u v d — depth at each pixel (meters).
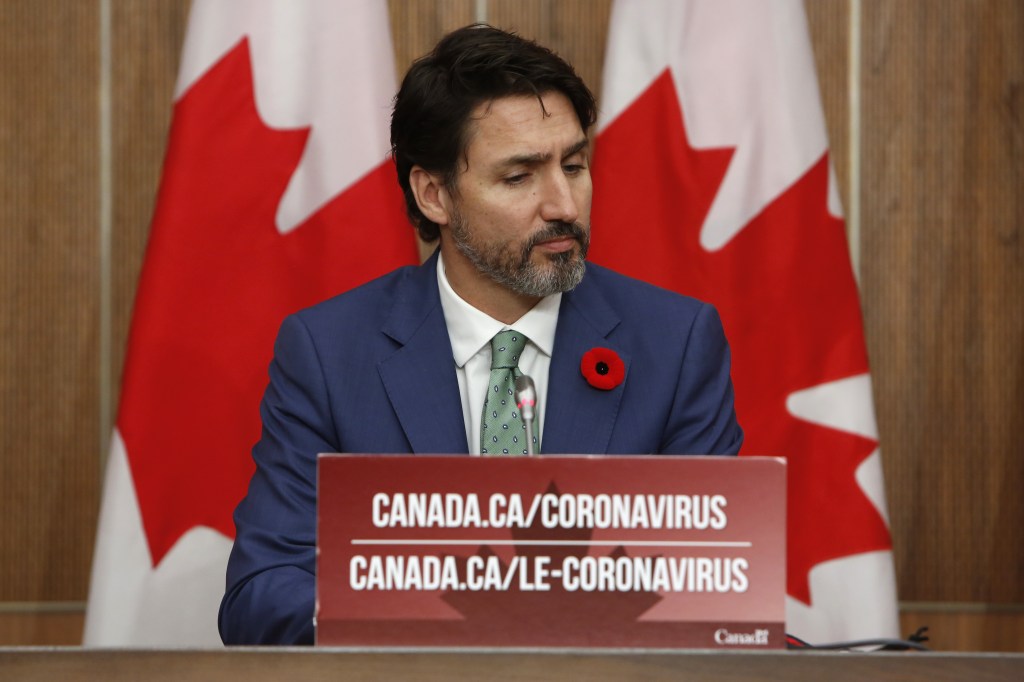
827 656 3.38
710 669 3.39
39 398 9.16
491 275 5.39
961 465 9.32
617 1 8.28
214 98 7.89
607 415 5.49
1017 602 9.30
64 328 9.16
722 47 8.12
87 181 9.14
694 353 5.73
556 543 3.69
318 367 5.62
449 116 5.30
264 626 4.74
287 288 7.85
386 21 8.17
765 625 3.67
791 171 8.00
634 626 3.67
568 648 3.57
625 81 8.19
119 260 9.16
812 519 7.76
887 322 9.32
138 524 7.59
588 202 5.43
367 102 7.97
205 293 7.76
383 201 7.92
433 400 5.50
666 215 8.07
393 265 7.88
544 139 5.21
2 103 9.10
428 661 3.41
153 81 9.13
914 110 9.29
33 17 9.09
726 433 5.70
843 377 7.85
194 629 7.62
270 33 7.98
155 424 7.64
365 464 3.72
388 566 3.70
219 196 7.82
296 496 5.34
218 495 7.69
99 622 7.52
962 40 9.27
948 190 9.30
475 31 5.40
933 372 9.31
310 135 7.96
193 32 7.98
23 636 9.12
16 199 9.13
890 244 9.32
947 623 9.33
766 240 7.96
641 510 3.70
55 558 9.16
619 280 6.08
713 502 3.71
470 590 3.69
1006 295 9.30
